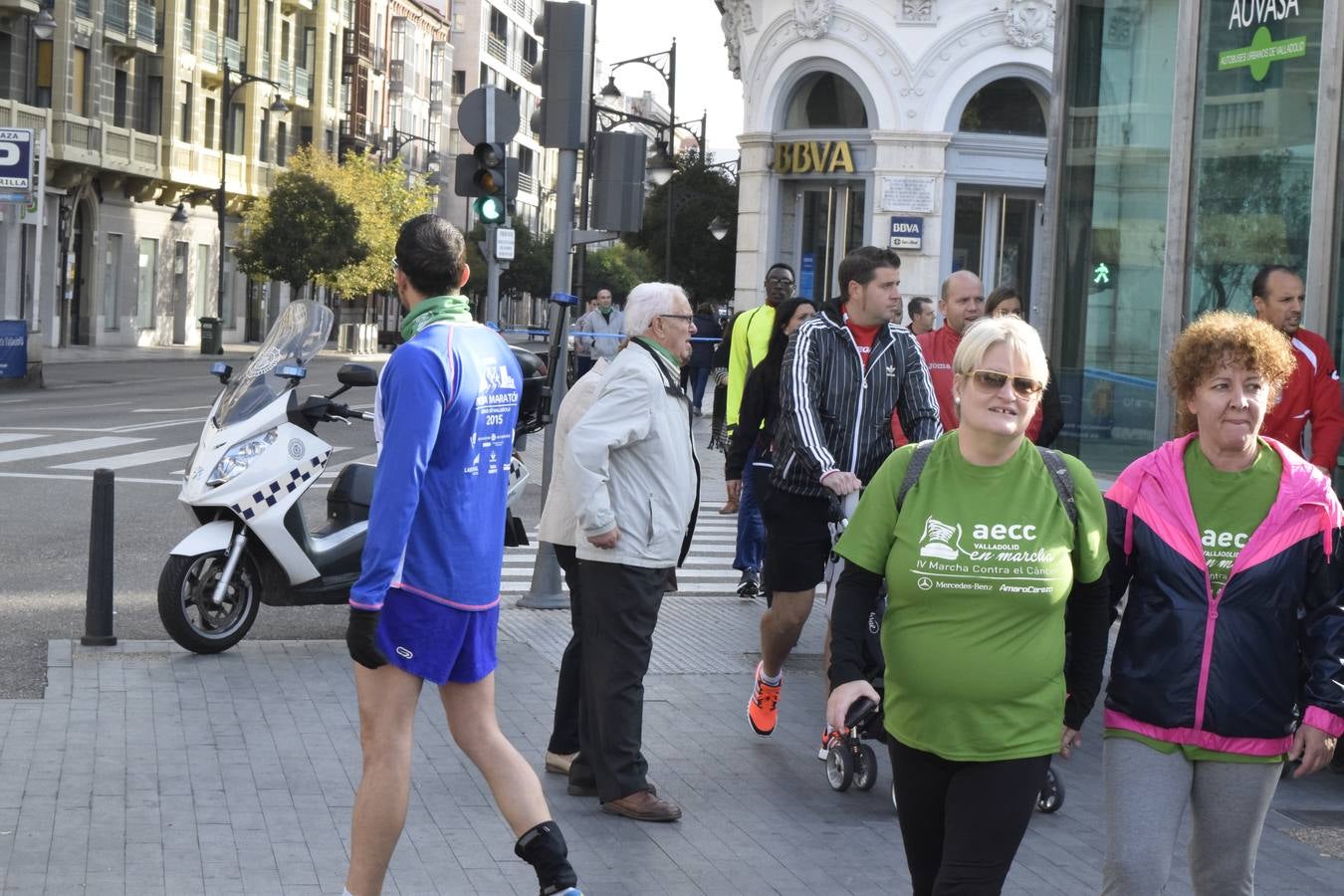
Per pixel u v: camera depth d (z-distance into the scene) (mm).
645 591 6168
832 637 4207
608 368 6230
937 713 4055
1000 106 30516
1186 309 10344
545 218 129750
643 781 6191
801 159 30922
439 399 4684
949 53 29984
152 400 28781
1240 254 9836
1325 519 4160
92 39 50344
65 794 6164
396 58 89000
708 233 45562
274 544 8742
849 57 30375
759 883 5496
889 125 30125
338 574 9023
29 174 31250
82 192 51250
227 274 64375
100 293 53188
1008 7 29922
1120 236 11227
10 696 7762
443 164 102000
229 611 8922
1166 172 10766
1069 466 4121
